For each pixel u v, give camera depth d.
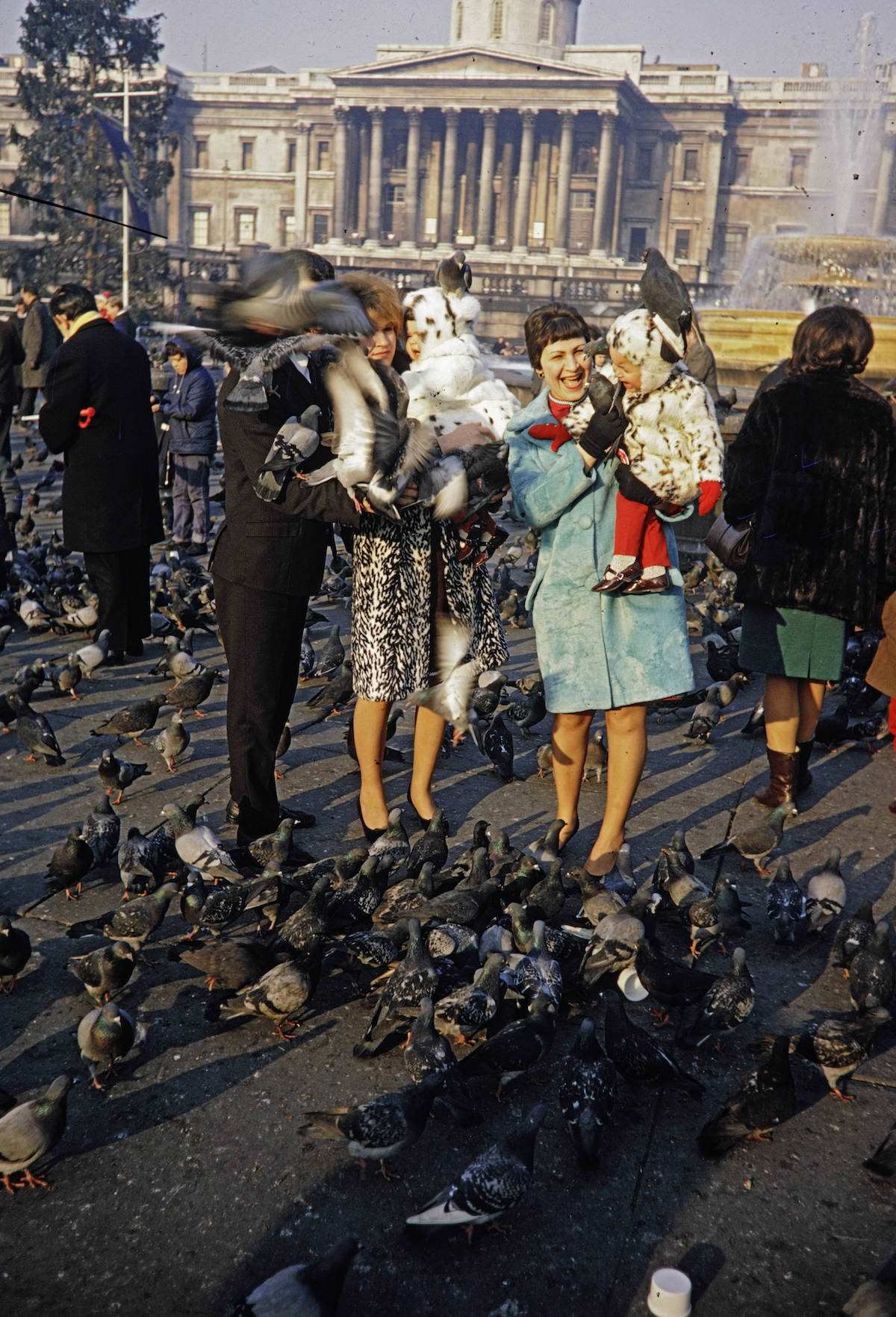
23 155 61.16
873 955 4.20
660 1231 3.09
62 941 4.54
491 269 96.81
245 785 5.12
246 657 4.92
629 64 102.38
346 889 4.62
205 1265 2.93
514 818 5.84
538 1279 2.92
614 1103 3.45
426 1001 3.69
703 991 4.02
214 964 4.05
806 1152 3.42
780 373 6.88
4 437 15.49
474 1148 3.39
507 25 106.06
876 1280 2.79
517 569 12.73
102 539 8.14
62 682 7.78
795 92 99.38
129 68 62.97
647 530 4.71
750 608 5.84
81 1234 3.02
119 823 5.38
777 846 5.34
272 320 4.20
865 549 5.57
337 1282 2.74
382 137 100.25
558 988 3.95
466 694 5.06
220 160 108.50
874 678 6.28
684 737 7.29
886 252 20.55
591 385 4.41
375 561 4.78
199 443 12.66
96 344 7.88
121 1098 3.58
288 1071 3.74
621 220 103.88
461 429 4.58
